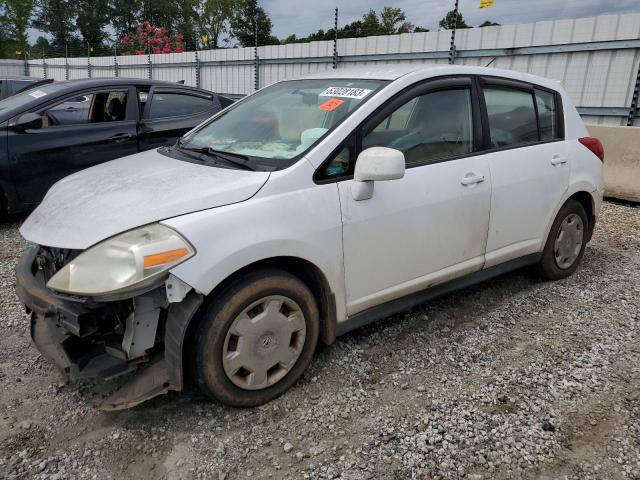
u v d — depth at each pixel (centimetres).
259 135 318
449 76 344
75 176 319
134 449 242
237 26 4691
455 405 275
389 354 324
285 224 258
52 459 234
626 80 806
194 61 1641
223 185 256
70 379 241
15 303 389
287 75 1340
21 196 568
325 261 275
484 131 357
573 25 843
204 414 266
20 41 4691
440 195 322
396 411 270
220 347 248
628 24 786
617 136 716
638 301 404
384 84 313
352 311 300
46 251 260
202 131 364
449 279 346
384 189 297
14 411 266
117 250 227
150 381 244
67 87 607
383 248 300
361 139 292
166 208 240
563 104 426
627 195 711
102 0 5178
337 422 261
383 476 227
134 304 234
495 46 940
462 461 236
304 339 280
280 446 245
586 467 233
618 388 290
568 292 419
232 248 240
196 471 229
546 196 396
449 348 333
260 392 268
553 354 326
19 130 558
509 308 390
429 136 328
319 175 276
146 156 341
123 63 1986
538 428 257
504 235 372
